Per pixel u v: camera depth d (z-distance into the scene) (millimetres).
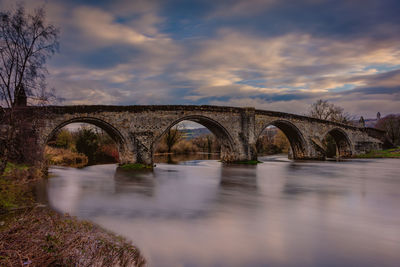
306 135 46094
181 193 17234
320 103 66875
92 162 42062
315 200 15430
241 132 37750
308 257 7848
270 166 35000
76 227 9023
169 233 9672
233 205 14070
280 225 10742
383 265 7398
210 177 24672
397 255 8039
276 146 78500
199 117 33812
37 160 22859
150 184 20703
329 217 11961
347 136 55188
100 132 54125
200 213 12438
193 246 8523
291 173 28109
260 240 9109
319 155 44875
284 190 18500
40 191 17609
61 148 44281
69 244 6848
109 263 6871
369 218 11836
